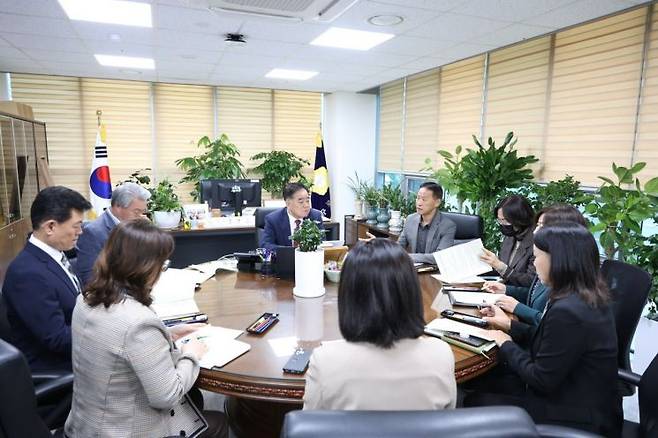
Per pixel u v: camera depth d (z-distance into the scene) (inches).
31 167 182.9
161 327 45.0
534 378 50.2
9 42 146.6
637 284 63.1
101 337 42.3
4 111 156.3
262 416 75.2
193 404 51.7
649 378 49.1
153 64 182.9
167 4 110.6
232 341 56.6
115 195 87.3
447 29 129.5
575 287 49.5
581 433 38.6
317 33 134.8
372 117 257.8
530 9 112.0
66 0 111.2
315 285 76.0
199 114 243.4
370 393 32.6
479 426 22.2
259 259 94.8
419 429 21.9
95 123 225.5
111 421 43.7
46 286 58.5
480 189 138.8
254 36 138.7
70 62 179.5
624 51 117.0
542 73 142.6
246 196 175.8
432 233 116.3
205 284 84.9
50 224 60.0
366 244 37.5
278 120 258.5
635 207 95.0
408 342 35.1
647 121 112.7
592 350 48.2
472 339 57.1
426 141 208.5
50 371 57.9
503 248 99.1
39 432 35.9
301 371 48.7
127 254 44.6
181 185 244.4
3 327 59.4
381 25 125.6
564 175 136.3
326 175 231.5
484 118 169.6
